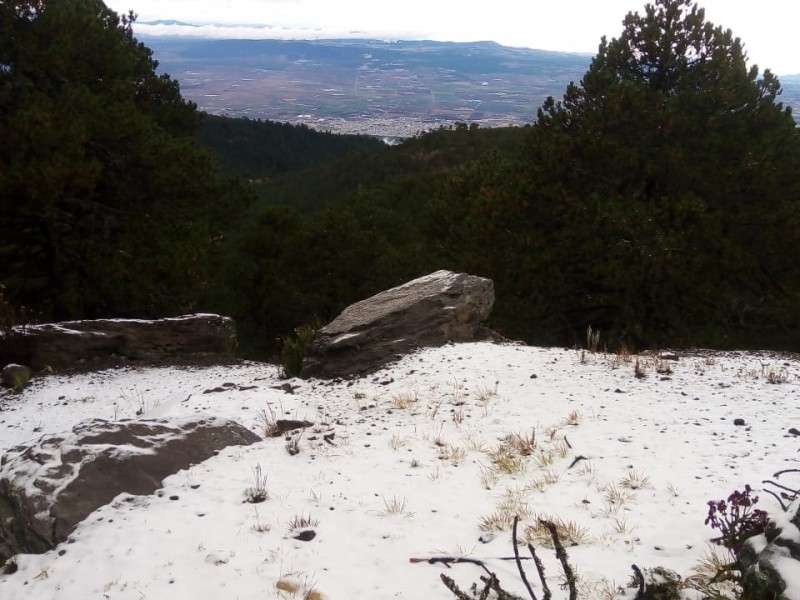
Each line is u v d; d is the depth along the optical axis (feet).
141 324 49.42
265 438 24.49
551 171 50.47
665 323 49.52
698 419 24.22
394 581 14.38
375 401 29.89
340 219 80.23
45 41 55.42
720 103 48.19
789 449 20.26
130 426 22.09
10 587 16.10
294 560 15.46
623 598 12.89
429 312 38.83
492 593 13.51
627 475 19.26
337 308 80.02
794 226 46.29
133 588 14.71
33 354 46.01
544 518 16.81
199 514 18.06
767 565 11.05
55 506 18.24
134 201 61.31
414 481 19.99
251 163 305.32
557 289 50.26
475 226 53.31
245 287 81.97
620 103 48.11
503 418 25.84
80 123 52.06
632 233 44.91
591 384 29.50
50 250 58.90
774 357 36.47
